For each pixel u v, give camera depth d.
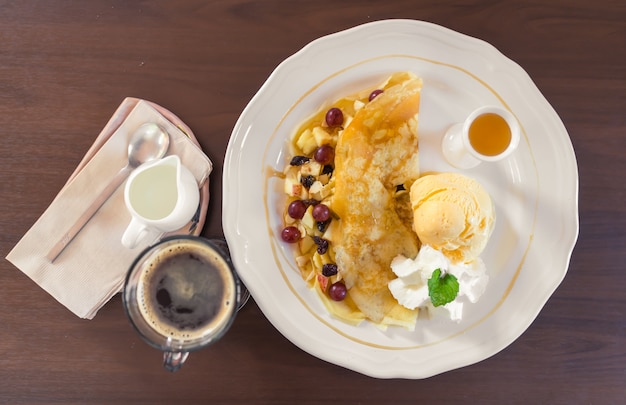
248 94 0.49
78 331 0.48
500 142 0.47
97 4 0.48
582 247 0.50
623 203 0.49
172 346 0.43
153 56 0.49
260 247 0.48
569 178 0.48
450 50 0.48
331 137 0.49
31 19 0.48
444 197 0.46
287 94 0.47
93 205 0.47
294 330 0.47
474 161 0.49
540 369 0.49
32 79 0.48
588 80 0.49
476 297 0.48
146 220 0.44
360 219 0.48
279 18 0.49
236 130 0.47
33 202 0.48
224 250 0.48
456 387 0.49
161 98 0.49
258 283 0.47
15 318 0.48
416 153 0.49
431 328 0.48
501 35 0.49
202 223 0.48
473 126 0.47
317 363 0.49
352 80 0.49
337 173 0.48
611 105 0.49
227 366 0.48
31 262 0.47
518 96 0.48
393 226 0.49
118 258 0.47
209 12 0.49
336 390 0.49
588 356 0.49
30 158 0.48
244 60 0.49
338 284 0.48
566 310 0.49
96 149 0.48
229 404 0.48
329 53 0.47
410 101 0.48
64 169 0.48
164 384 0.48
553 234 0.49
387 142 0.49
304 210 0.49
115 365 0.48
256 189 0.48
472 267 0.47
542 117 0.48
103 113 0.49
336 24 0.49
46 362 0.48
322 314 0.48
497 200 0.50
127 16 0.48
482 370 0.49
